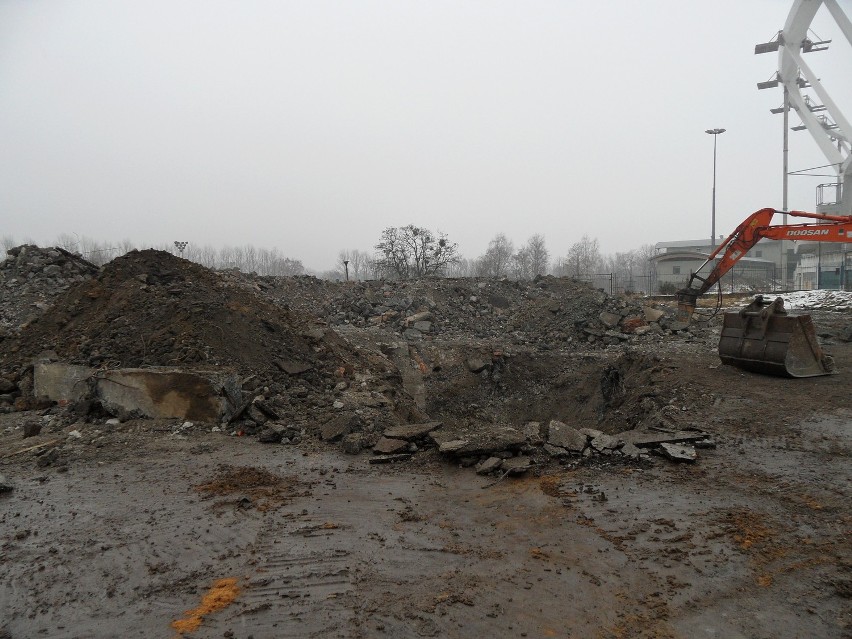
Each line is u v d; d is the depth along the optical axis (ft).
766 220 49.60
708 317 65.67
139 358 29.66
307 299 75.72
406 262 124.36
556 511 16.74
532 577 12.87
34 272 56.90
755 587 12.23
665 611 11.39
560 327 65.00
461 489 18.88
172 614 11.44
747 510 16.33
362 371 38.04
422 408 47.19
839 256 123.85
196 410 26.18
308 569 13.25
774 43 155.84
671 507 16.75
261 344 33.30
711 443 22.76
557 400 50.98
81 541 14.80
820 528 14.94
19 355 32.30
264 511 16.83
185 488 18.72
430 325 68.13
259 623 11.08
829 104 135.95
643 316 61.98
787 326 34.42
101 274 37.78
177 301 33.58
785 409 27.32
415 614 11.33
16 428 25.54
